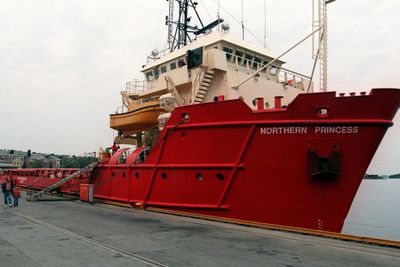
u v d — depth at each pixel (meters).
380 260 6.92
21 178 31.58
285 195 11.16
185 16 23.44
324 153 10.70
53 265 6.49
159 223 11.48
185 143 13.24
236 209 11.88
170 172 13.78
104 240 8.80
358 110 10.47
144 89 20.53
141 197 15.22
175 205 13.51
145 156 16.22
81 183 21.31
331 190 10.72
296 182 11.02
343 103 10.55
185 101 16.48
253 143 11.59
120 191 16.94
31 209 15.61
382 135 10.52
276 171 11.24
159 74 19.30
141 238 9.06
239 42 16.83
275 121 11.20
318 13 12.54
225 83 15.15
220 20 20.27
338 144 10.59
